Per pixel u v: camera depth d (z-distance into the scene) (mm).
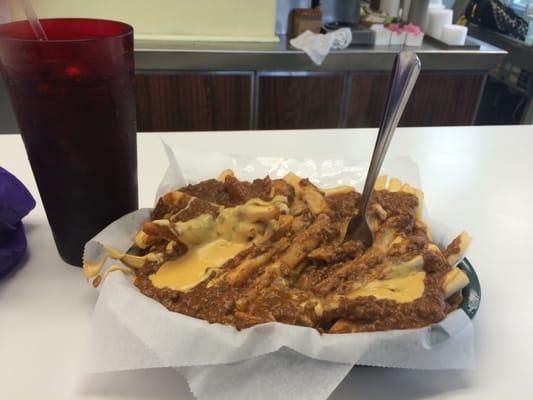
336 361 266
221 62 1187
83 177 352
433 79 1347
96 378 297
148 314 280
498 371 310
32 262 397
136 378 299
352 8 1477
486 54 1328
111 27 365
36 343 320
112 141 352
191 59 1168
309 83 1263
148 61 1151
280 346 261
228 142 653
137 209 410
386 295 300
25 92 317
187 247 344
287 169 467
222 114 1253
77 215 369
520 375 308
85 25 369
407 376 302
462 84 1372
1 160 563
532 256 436
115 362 274
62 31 367
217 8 1271
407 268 317
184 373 270
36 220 454
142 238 348
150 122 1229
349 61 1254
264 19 1306
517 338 339
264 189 402
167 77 1180
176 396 288
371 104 1331
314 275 333
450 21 1459
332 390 263
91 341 287
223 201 389
